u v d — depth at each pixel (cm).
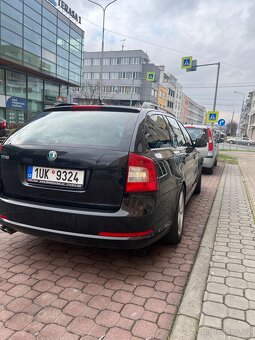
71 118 334
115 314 245
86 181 278
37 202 296
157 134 344
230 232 433
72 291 276
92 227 272
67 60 3200
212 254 353
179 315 239
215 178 963
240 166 1427
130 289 282
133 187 271
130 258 346
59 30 2973
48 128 325
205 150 1004
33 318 237
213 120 2069
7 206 305
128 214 270
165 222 318
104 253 356
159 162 303
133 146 281
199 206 586
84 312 246
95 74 7300
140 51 6838
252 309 249
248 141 5703
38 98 2992
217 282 289
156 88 7456
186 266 331
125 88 7069
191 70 2244
